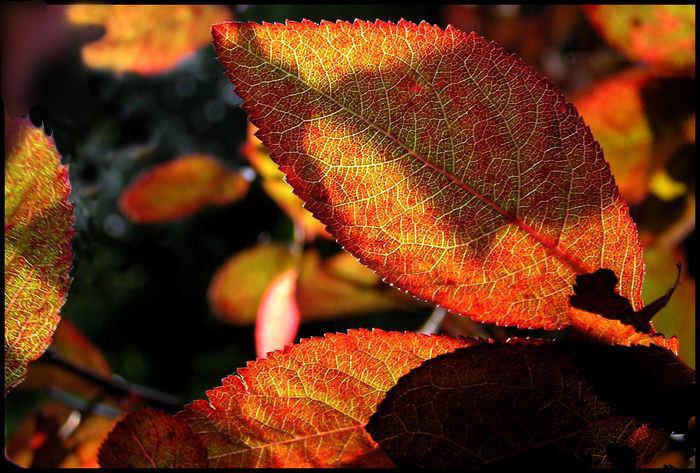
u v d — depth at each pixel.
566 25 0.49
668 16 0.31
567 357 0.21
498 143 0.21
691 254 0.30
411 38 0.21
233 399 0.21
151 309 1.24
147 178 0.39
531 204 0.21
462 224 0.21
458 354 0.21
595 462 0.21
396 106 0.21
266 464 0.21
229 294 0.41
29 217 0.22
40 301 0.22
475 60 0.21
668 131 0.31
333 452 0.21
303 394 0.21
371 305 0.37
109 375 0.31
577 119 0.21
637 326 0.21
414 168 0.21
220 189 0.40
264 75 0.21
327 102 0.21
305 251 0.37
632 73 0.31
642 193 0.32
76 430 0.28
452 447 0.21
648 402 0.21
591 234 0.21
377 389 0.21
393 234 0.21
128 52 0.40
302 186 0.21
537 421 0.21
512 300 0.22
